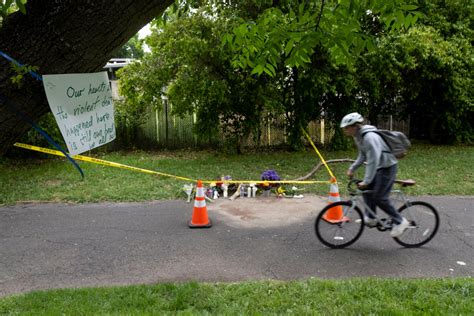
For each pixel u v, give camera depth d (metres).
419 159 11.74
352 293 3.92
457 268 4.76
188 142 14.63
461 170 10.23
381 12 2.86
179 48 11.05
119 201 7.97
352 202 5.38
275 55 3.23
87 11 1.67
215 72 11.56
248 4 10.69
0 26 1.84
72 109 1.83
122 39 1.81
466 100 13.43
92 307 3.70
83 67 1.76
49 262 5.06
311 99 12.96
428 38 12.36
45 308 3.70
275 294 3.94
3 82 1.64
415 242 5.46
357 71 12.61
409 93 14.14
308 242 5.68
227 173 10.27
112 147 14.39
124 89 12.52
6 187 9.01
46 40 1.65
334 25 2.94
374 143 4.87
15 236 6.03
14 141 1.78
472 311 3.51
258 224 6.51
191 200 8.00
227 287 4.12
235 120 12.77
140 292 4.03
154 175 9.95
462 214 6.84
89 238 5.92
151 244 5.65
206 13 11.14
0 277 4.63
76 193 8.41
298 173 10.23
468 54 13.30
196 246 5.56
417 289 3.98
